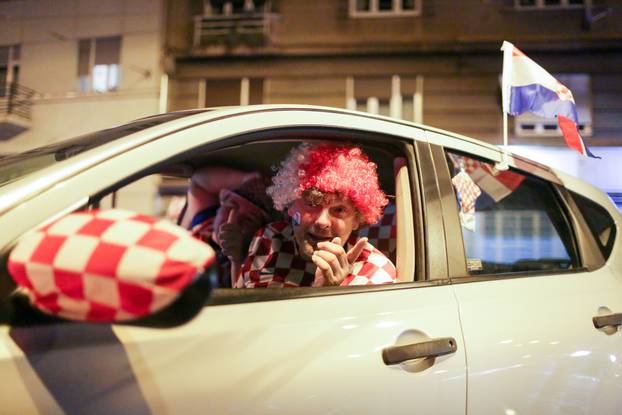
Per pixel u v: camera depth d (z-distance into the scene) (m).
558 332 1.52
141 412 0.86
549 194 2.06
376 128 1.50
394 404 1.14
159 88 13.34
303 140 1.46
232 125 1.21
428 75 12.59
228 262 2.00
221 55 13.26
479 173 1.85
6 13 14.12
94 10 13.71
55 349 0.83
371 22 13.03
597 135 11.87
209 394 0.93
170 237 0.74
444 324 1.30
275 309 1.09
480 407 1.29
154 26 13.41
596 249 1.97
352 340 1.14
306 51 13.03
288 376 1.02
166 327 0.74
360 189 1.45
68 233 0.75
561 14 12.35
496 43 12.26
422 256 1.42
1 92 13.71
